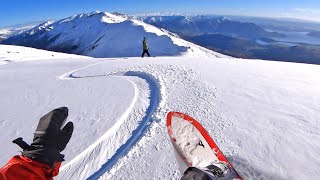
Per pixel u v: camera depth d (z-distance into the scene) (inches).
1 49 1425.9
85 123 332.5
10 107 436.1
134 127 305.9
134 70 580.4
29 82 600.4
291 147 203.9
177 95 385.1
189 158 166.2
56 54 1550.2
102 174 224.2
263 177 172.6
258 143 215.5
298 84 358.0
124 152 253.4
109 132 301.1
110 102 401.4
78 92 479.2
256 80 396.2
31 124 359.9
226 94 351.3
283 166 181.9
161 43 5526.6
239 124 255.8
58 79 609.6
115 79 538.0
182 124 175.3
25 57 1302.9
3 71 758.5
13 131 340.5
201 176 70.9
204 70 502.9
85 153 262.5
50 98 465.1
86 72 653.9
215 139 231.9
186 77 470.6
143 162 226.4
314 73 419.8
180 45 5255.9
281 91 334.0
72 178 228.1
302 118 250.5
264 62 576.7
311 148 199.9
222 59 662.5
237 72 461.7
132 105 377.7
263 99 314.0
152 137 268.1
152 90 437.7
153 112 338.6
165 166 214.1
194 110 315.6
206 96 357.1
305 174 172.2
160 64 614.9
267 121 253.6
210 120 276.8
